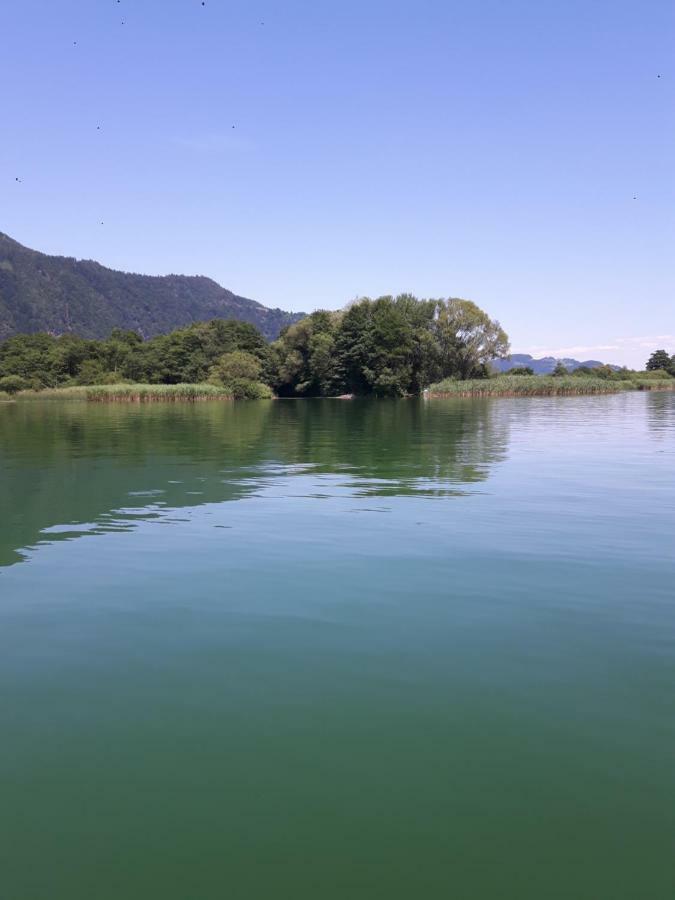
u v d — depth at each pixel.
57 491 13.79
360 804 3.89
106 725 4.71
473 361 91.56
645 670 5.49
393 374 87.75
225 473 16.41
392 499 12.85
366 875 3.38
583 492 13.52
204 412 50.62
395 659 5.71
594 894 3.25
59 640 6.17
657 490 13.70
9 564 8.52
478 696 5.08
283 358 104.00
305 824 3.73
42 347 137.38
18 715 4.86
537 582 7.71
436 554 8.89
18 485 14.58
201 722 4.75
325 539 9.73
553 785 4.04
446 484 14.64
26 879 3.37
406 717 4.79
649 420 35.94
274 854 3.52
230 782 4.10
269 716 4.82
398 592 7.39
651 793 3.97
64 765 4.27
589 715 4.80
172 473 16.36
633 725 4.67
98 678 5.42
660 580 7.76
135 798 3.96
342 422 36.69
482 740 4.50
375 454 20.50
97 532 10.20
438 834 3.66
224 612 6.83
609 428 30.52
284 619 6.63
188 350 115.31
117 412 50.62
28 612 6.86
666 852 3.53
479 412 45.53
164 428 32.34
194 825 3.74
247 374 91.94
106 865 3.46
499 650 5.89
